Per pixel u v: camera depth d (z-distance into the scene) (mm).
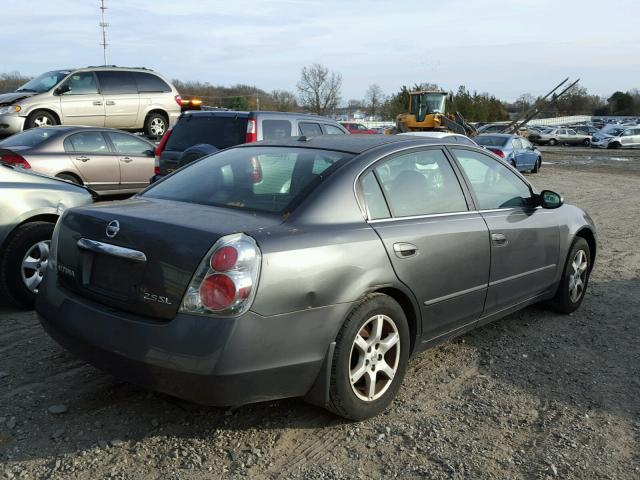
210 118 8984
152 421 3480
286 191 3586
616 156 36562
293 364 3139
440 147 4367
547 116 102625
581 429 3568
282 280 3072
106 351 3154
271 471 3066
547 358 4617
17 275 5168
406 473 3088
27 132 10523
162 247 3107
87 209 3641
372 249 3484
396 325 3641
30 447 3191
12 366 4137
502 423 3617
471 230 4191
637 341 5023
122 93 15406
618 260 8023
